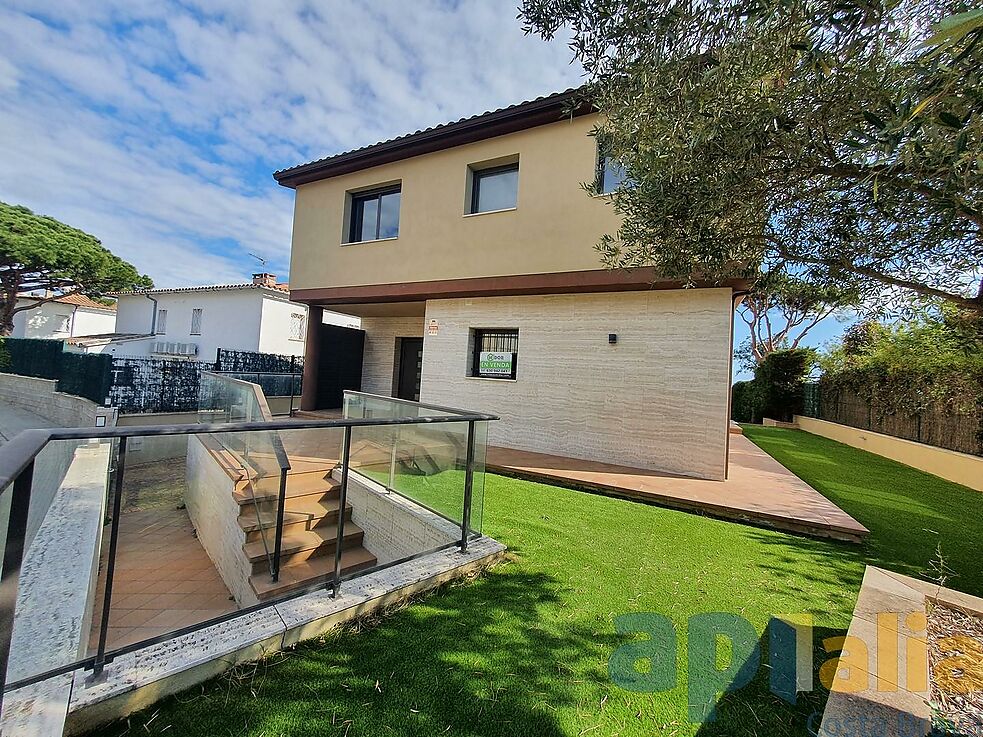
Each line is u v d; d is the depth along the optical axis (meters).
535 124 7.96
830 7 2.12
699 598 3.16
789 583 3.48
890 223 2.98
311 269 10.87
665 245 3.59
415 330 12.16
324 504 4.95
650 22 2.82
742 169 2.80
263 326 17.58
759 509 5.12
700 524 4.88
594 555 3.86
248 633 2.28
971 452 7.62
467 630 2.63
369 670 2.23
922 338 6.29
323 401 11.55
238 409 5.58
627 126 3.54
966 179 2.11
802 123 2.50
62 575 2.50
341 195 10.52
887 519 5.36
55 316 25.73
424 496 4.28
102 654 1.94
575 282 7.51
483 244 8.48
